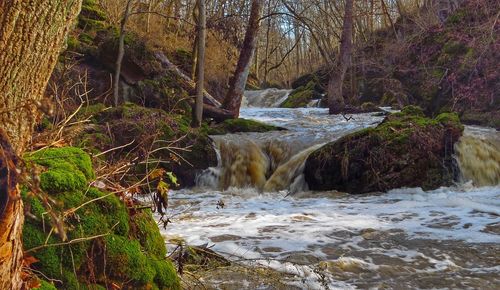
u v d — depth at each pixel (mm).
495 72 15344
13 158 1773
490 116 14281
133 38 15133
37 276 2594
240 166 11695
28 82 2078
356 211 8047
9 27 1979
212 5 23750
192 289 3963
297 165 11414
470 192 9836
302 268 4836
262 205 8930
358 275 4828
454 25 18688
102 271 2906
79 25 16062
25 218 2670
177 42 22047
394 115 11852
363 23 31016
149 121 10422
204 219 7371
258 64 46594
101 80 14406
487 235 6344
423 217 7461
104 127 9719
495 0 17266
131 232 3201
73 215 2838
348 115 18312
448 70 17375
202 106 13797
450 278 4781
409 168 10195
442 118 11172
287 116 19078
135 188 3727
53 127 4258
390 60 21781
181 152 11023
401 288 4500
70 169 3045
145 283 3076
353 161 10414
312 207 8578
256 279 4359
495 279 4758
